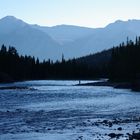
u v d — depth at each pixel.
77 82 175.75
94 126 34.69
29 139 28.12
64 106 55.19
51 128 33.50
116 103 60.81
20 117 41.03
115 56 153.88
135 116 42.47
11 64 181.38
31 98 70.25
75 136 29.23
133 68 137.00
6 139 28.05
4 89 100.94
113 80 149.12
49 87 121.12
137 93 89.19
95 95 81.12
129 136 28.30
